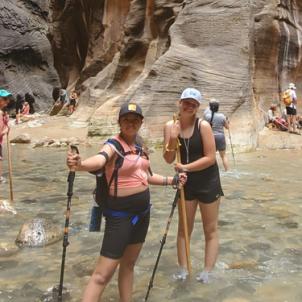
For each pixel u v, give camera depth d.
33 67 46.12
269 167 11.81
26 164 12.73
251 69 17.62
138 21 22.98
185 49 17.67
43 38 46.50
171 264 4.77
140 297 3.97
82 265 4.70
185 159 4.28
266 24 18.06
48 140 18.17
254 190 8.68
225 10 17.70
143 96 17.33
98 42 29.48
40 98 44.56
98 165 3.25
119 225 3.37
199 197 4.36
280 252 5.14
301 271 4.58
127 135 3.45
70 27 33.09
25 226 5.51
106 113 18.83
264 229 6.05
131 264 3.62
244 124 16.27
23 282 4.26
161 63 17.47
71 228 6.07
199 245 5.38
